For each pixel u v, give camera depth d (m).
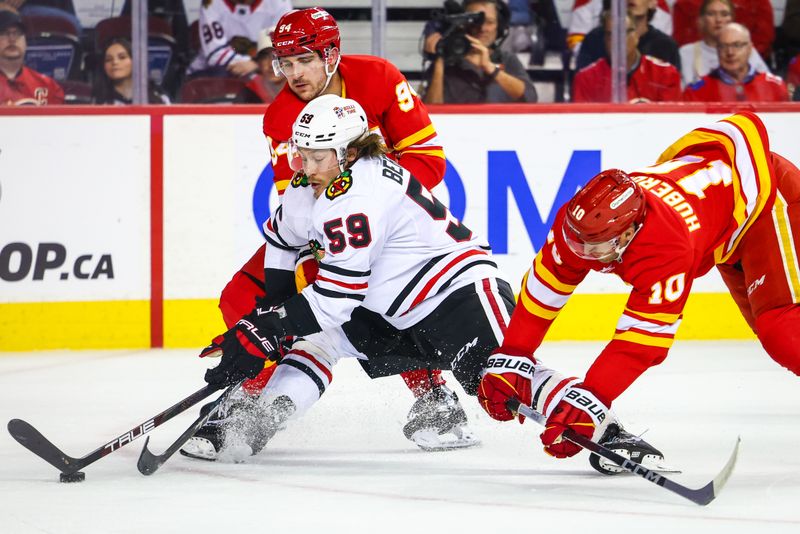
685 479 11.15
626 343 10.40
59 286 20.64
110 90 21.17
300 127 11.19
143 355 20.14
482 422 14.22
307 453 12.51
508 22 21.19
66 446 13.08
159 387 17.14
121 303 20.84
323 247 11.84
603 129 21.23
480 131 21.08
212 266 20.97
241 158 20.89
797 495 10.38
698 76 21.78
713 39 21.55
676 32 21.61
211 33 21.28
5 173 20.38
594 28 21.41
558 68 21.61
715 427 14.02
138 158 20.70
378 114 12.96
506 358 11.07
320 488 10.73
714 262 12.22
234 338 11.23
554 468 11.70
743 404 15.63
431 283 11.87
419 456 12.34
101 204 20.64
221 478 11.19
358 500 10.22
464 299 11.93
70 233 20.61
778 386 16.98
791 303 12.24
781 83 21.84
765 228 12.10
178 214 20.84
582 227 9.89
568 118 21.16
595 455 11.07
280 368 12.14
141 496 10.40
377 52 21.11
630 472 11.32
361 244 11.12
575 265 10.64
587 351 20.05
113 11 20.97
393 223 11.59
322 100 11.37
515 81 21.31
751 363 19.00
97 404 15.81
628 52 21.55
